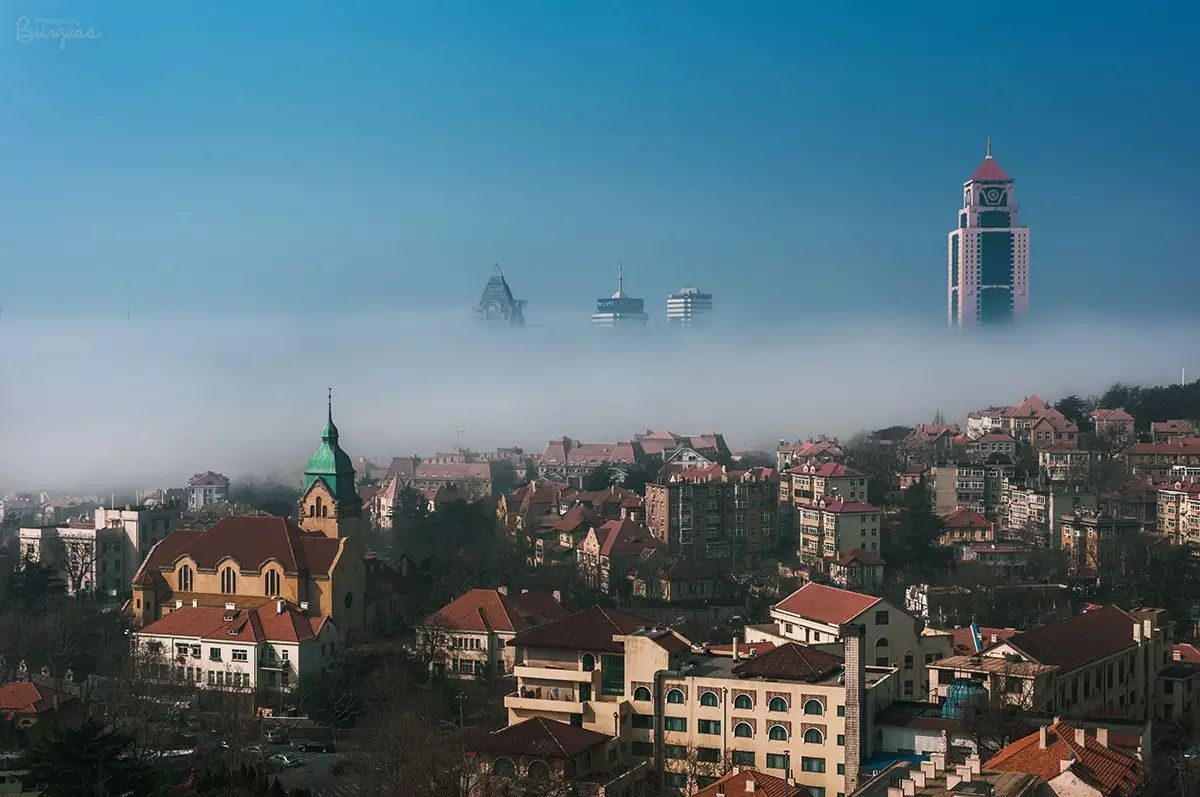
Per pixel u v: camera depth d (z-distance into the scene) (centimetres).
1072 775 12825
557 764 17775
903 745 18300
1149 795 13862
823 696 18438
